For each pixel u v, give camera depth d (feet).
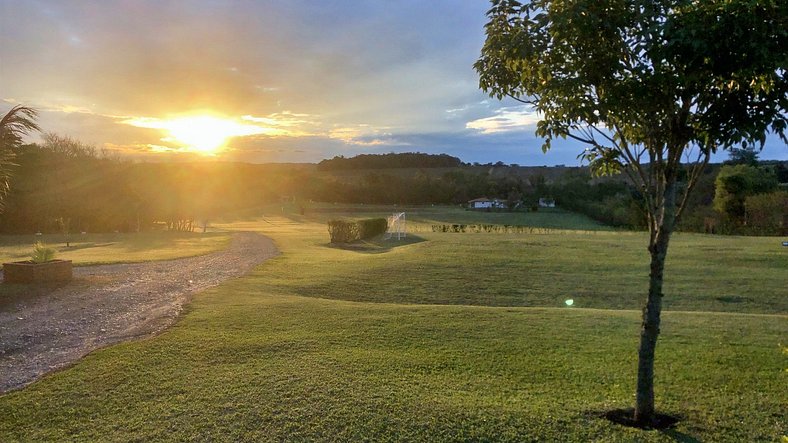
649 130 13.17
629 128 14.05
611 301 38.27
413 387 16.83
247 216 214.28
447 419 14.28
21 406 15.71
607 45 12.44
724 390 16.92
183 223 147.54
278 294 37.35
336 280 44.16
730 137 11.52
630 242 73.72
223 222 182.39
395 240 93.97
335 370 18.48
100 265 53.62
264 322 26.50
